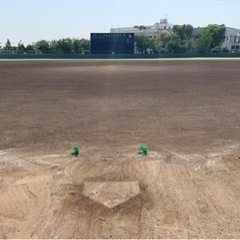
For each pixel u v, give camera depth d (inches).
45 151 359.9
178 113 558.3
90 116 534.3
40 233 213.5
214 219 227.6
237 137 412.5
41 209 240.5
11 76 1338.6
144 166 312.5
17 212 237.6
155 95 776.3
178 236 209.3
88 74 1438.2
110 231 214.8
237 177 290.0
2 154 350.9
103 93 810.2
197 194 260.2
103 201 249.0
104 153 350.6
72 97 743.1
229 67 1921.8
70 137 413.4
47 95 778.2
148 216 230.8
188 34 4931.1
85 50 3956.7
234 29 5103.3
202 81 1122.7
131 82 1090.1
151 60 2876.5
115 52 3316.9
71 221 226.1
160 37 4690.0
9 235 211.6
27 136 418.9
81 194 259.1
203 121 498.0
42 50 3759.8
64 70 1688.0
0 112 568.7
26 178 289.3
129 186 271.7
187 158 334.6
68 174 295.1
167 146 374.9
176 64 2252.7
